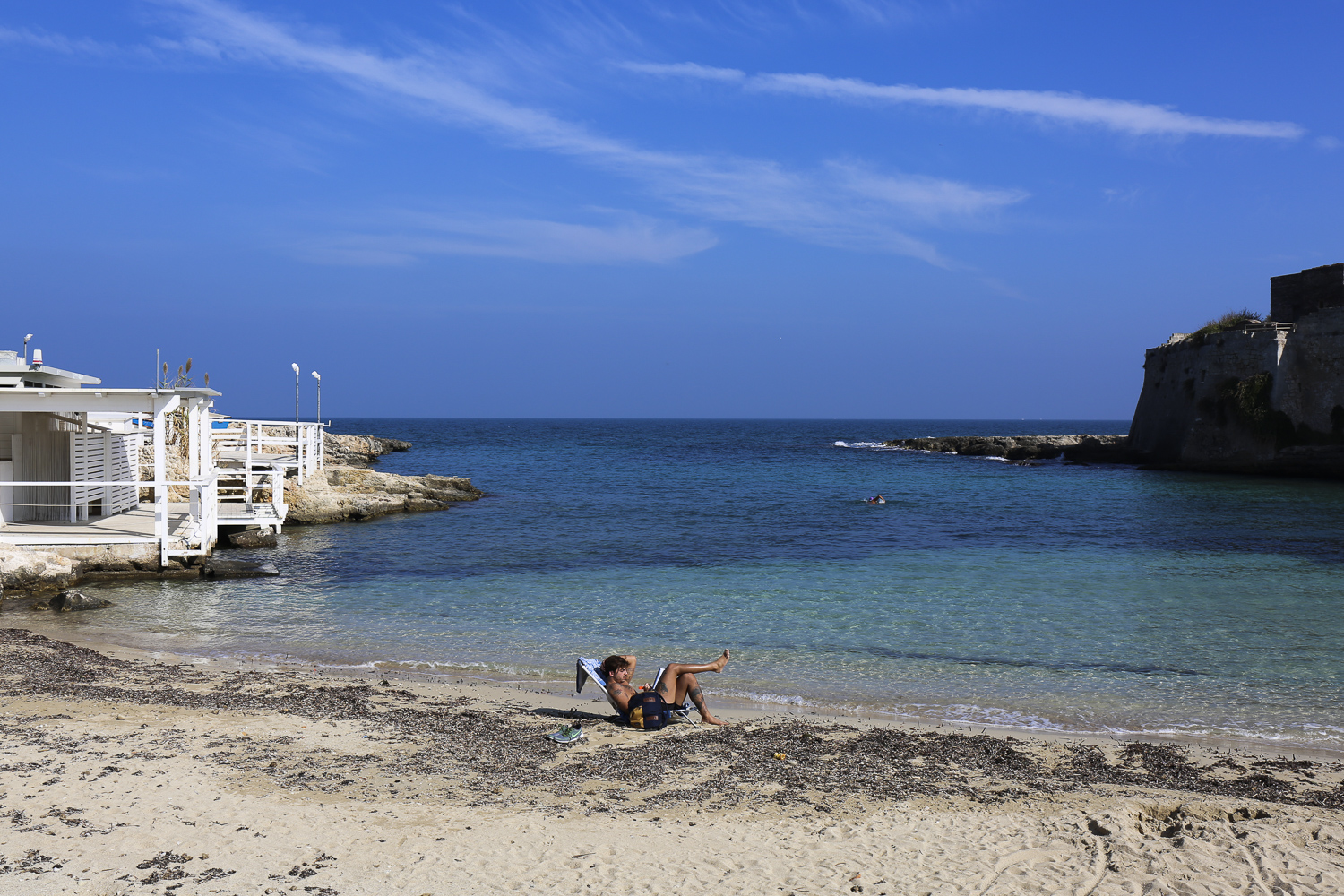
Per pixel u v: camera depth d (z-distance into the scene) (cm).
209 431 2561
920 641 1524
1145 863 640
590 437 15375
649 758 893
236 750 880
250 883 591
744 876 618
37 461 2220
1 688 1099
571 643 1491
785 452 9938
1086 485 5175
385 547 2658
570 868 627
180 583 2003
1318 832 701
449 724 996
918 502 4200
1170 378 6675
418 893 584
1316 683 1284
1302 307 5922
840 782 834
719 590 1994
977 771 880
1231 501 4225
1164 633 1587
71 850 633
